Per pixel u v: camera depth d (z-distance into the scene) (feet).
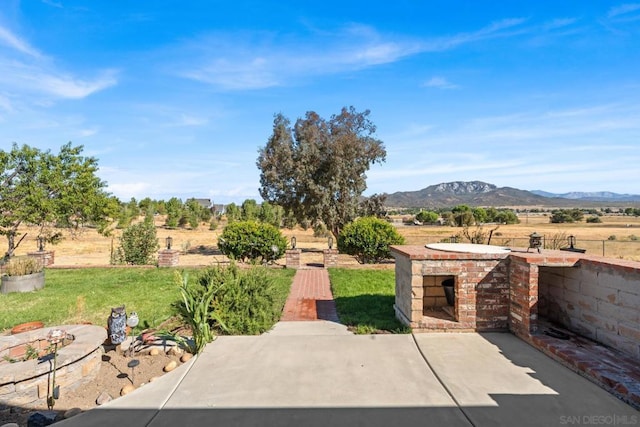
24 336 15.34
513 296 18.03
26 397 11.47
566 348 14.69
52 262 46.70
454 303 19.11
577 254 17.60
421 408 11.09
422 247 22.31
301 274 40.47
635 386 11.37
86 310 24.38
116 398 12.02
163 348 16.47
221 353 16.01
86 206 51.57
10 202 45.42
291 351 16.20
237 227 49.49
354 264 47.93
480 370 13.84
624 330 13.91
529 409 10.89
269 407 11.28
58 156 50.47
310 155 70.03
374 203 77.41
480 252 18.84
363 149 71.72
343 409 11.10
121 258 50.24
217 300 19.35
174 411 11.10
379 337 17.94
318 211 69.97
